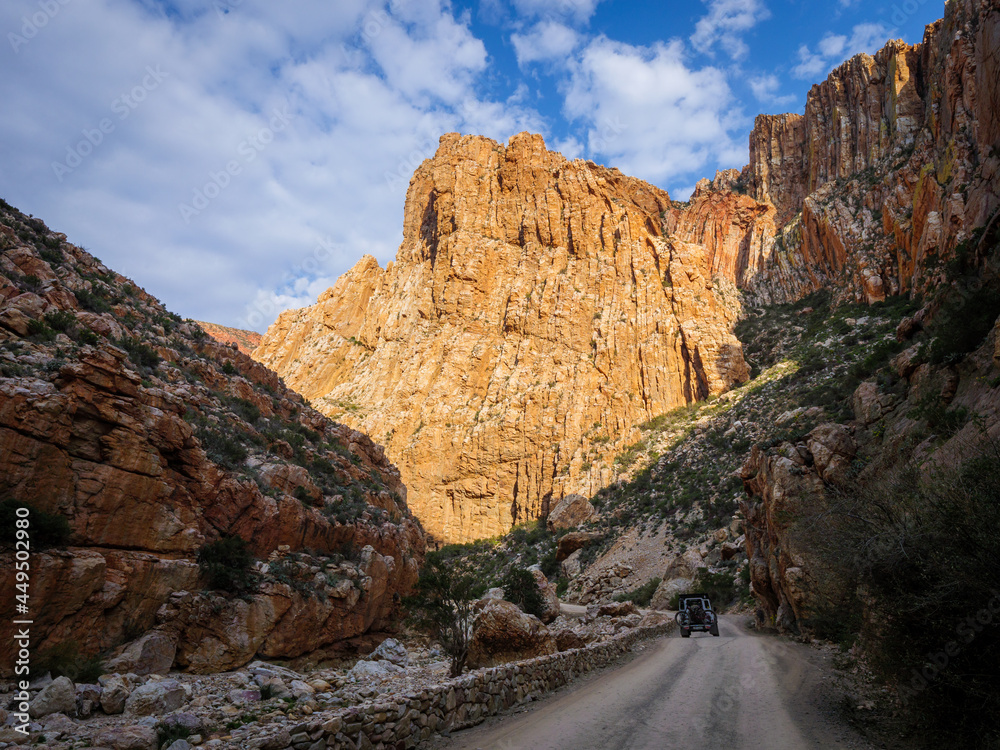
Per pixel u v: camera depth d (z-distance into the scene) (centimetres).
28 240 2561
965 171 7725
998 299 1794
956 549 705
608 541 7556
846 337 8994
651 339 11281
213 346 3534
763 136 17450
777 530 2270
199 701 1110
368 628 2606
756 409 8525
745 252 15612
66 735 841
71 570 1450
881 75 14188
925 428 1678
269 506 2308
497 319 12225
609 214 13000
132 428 1784
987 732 683
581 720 1019
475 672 1117
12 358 1630
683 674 1509
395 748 838
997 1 4934
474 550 9394
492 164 14375
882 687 1030
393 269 14312
